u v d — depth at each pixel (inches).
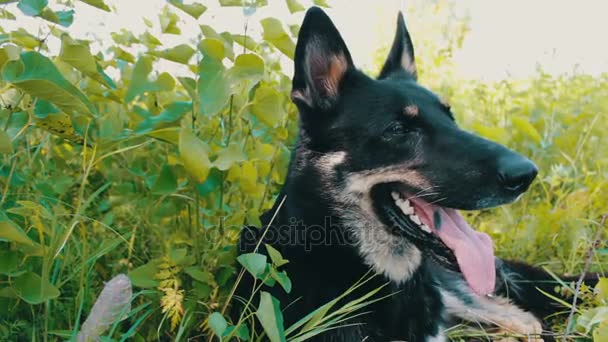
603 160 54.5
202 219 40.2
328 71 38.6
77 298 35.3
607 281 36.3
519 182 35.7
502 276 44.3
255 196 39.9
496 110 69.6
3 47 34.0
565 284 38.8
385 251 38.9
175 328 37.4
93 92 39.4
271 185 43.9
